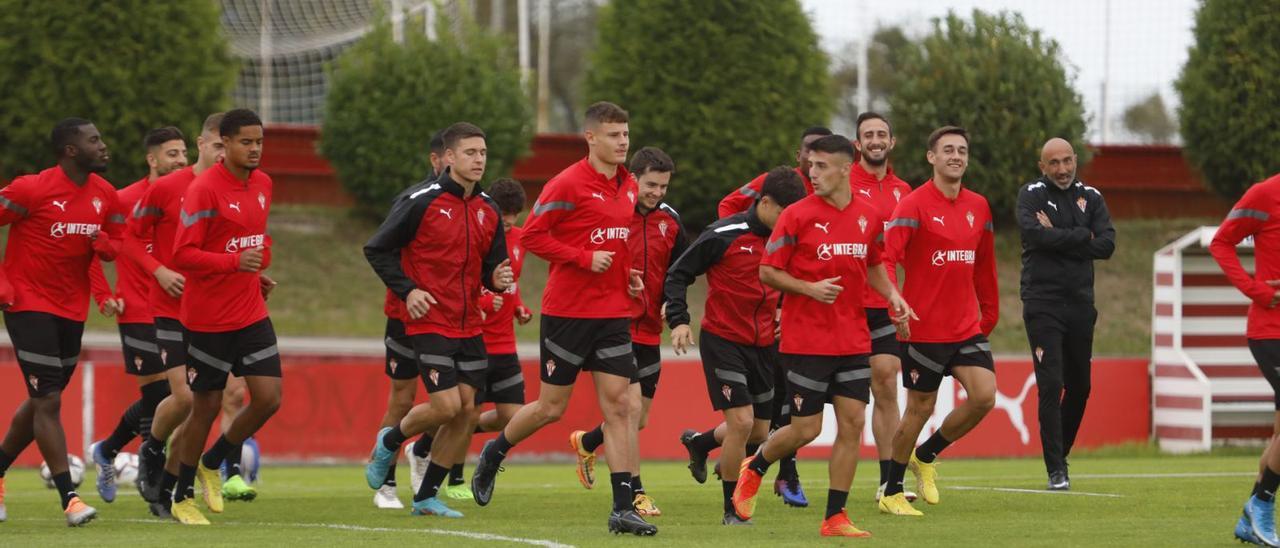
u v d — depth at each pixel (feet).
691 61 291.17
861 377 87.15
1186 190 321.52
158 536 88.74
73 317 101.09
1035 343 124.16
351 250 296.10
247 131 96.99
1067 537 86.89
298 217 302.86
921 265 101.30
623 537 87.20
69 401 184.03
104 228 103.55
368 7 419.95
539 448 194.49
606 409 92.38
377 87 292.61
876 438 110.22
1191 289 200.03
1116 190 320.91
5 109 268.62
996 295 106.11
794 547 81.35
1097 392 195.52
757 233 97.30
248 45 431.43
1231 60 289.53
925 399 101.40
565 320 93.61
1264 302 94.12
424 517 103.86
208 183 96.68
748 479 95.61
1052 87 293.02
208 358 98.22
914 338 101.35
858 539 85.71
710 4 292.61
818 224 86.74
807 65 297.33
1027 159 289.94
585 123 94.68
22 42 268.21
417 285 97.14
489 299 117.39
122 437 119.03
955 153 100.42
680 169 289.74
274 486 147.13
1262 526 82.23
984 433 193.16
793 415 88.89
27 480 158.10
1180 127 301.43
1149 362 197.67
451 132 97.50
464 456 108.27
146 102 272.72
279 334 266.98
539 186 319.06
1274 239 95.04
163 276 100.17
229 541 85.35
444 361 98.07
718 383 97.55
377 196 292.61
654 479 153.79
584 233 93.35
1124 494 119.14
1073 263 123.95
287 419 188.96
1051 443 123.75
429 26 370.53
